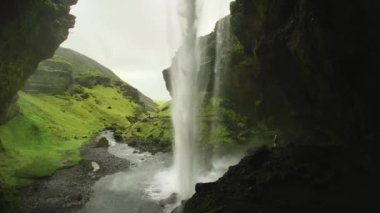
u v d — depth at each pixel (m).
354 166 21.55
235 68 52.97
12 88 50.59
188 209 21.75
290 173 21.84
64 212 30.34
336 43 25.59
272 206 18.77
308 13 27.25
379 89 24.08
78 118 91.88
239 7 42.53
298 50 30.09
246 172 24.39
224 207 19.36
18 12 38.47
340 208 17.48
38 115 73.94
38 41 52.19
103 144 65.94
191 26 47.38
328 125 32.62
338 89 27.55
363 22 23.70
